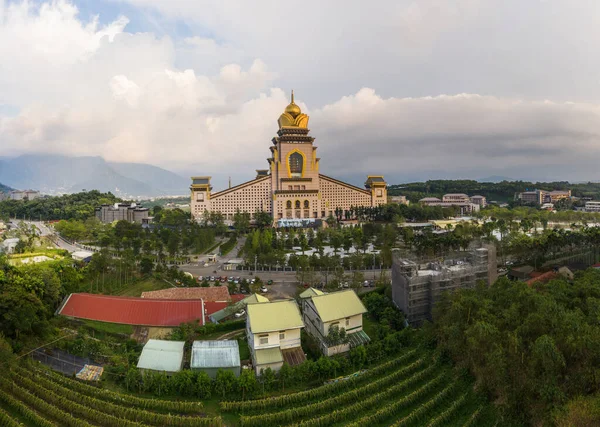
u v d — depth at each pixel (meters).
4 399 69.94
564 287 95.81
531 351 66.06
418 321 109.00
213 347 86.81
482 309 82.44
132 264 157.38
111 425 65.06
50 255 181.62
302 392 73.44
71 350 89.62
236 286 142.38
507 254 176.62
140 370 79.25
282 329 87.50
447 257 129.25
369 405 70.31
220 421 64.81
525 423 62.91
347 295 100.69
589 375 61.12
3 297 90.69
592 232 174.38
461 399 70.19
